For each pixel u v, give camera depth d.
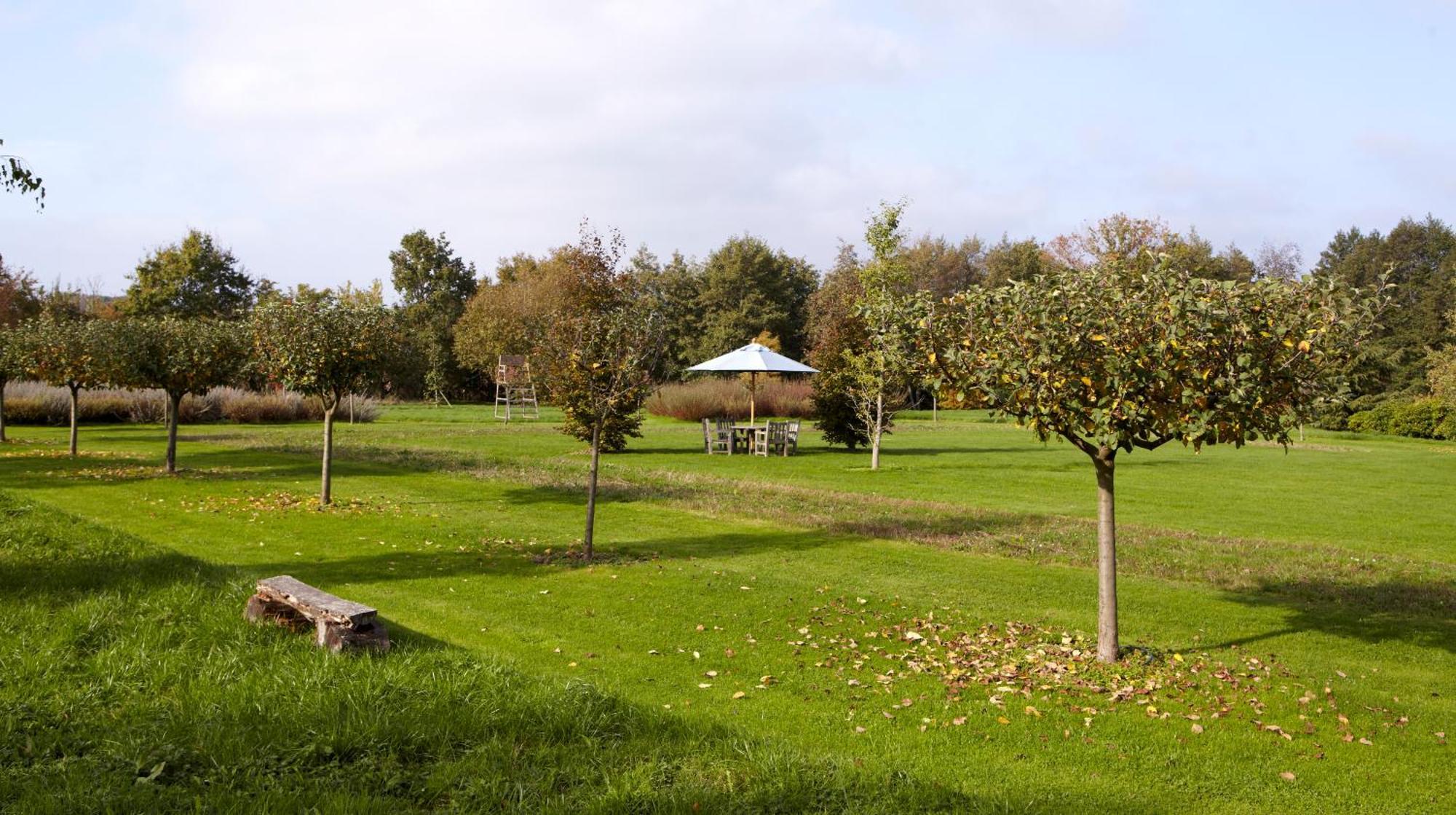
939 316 7.08
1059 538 12.55
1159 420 6.36
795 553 11.36
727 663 6.74
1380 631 8.28
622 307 11.42
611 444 25.03
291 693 4.99
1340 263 76.12
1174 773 4.88
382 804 3.85
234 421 36.44
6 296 49.41
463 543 11.33
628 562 10.42
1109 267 6.65
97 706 4.82
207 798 3.81
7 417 32.56
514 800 3.95
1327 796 4.68
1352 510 16.09
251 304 60.03
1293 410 6.38
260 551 10.55
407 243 70.62
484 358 58.69
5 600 6.86
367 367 14.21
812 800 4.06
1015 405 6.72
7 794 3.79
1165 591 9.64
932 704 5.91
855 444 27.97
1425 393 52.25
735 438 26.94
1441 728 5.79
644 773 4.27
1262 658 7.35
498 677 5.43
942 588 9.59
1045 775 4.76
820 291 60.06
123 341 17.02
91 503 14.02
